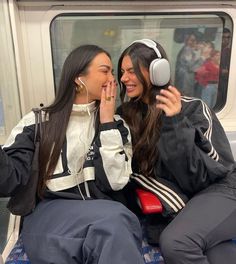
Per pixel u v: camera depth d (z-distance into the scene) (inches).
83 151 51.6
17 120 66.6
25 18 64.4
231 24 69.5
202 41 70.4
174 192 52.9
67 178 50.9
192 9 66.9
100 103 52.7
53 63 69.1
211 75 73.5
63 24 66.2
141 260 42.7
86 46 53.2
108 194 53.3
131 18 66.9
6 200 66.2
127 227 44.9
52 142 50.5
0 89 64.4
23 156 49.0
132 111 58.4
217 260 48.8
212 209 49.8
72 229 44.5
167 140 50.1
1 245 58.8
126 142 54.0
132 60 53.2
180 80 73.1
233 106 77.0
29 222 49.3
